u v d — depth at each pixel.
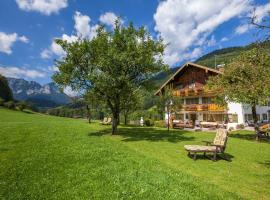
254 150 15.77
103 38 21.30
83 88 22.58
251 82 19.31
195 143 18.02
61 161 9.52
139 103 35.34
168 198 6.41
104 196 6.46
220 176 9.74
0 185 7.20
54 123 32.41
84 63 21.89
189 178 8.48
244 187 8.51
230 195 7.33
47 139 14.94
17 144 13.24
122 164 9.27
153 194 6.62
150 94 25.91
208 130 32.16
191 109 46.72
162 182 7.53
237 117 39.22
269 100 20.39
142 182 7.41
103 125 36.00
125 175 7.97
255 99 20.19
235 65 22.03
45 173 8.19
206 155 13.74
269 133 26.84
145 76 22.67
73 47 21.39
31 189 6.91
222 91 23.84
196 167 11.04
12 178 7.74
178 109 28.30
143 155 11.73
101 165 9.05
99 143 14.14
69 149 11.73
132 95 24.36
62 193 6.64
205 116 45.50
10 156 10.47
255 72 16.73
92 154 10.68
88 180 7.52
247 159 12.94
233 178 9.51
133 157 10.73
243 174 10.11
